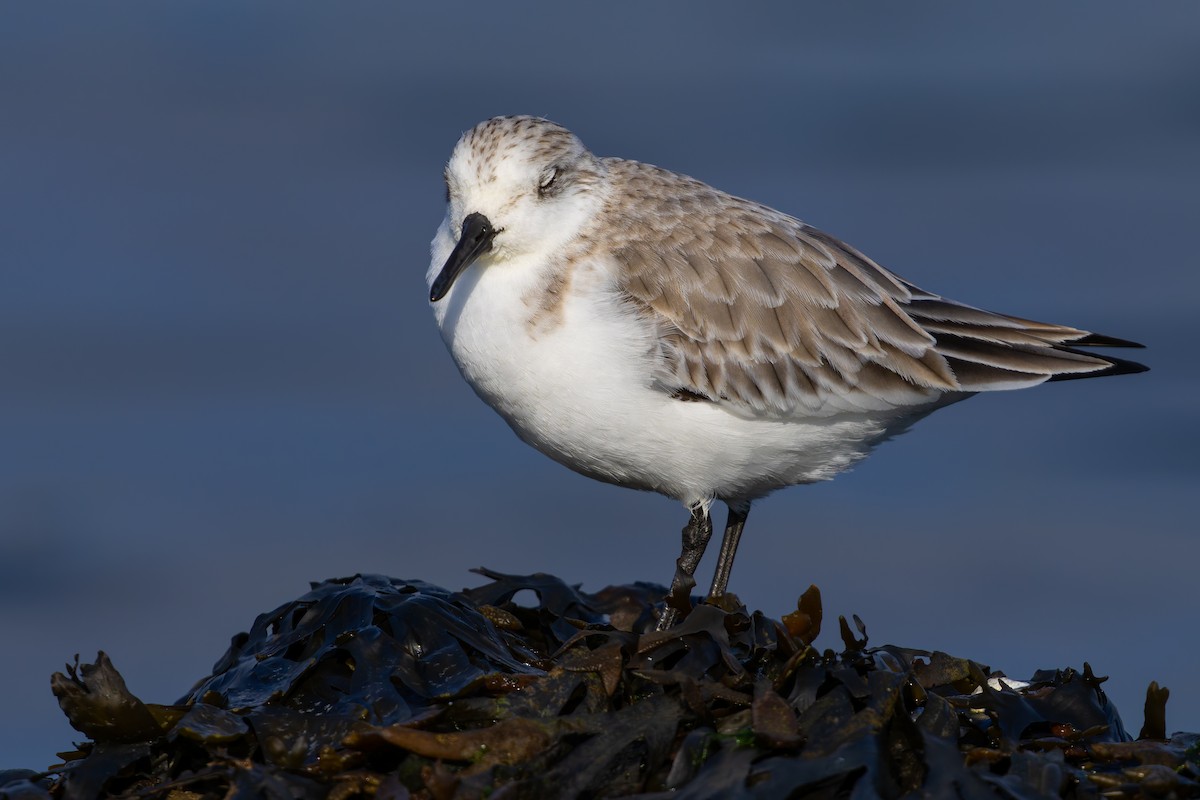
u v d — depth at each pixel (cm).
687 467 1209
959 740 888
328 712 866
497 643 972
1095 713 923
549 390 1172
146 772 849
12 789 821
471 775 782
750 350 1192
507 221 1186
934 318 1253
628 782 811
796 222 1296
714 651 926
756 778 770
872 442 1277
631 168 1273
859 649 964
